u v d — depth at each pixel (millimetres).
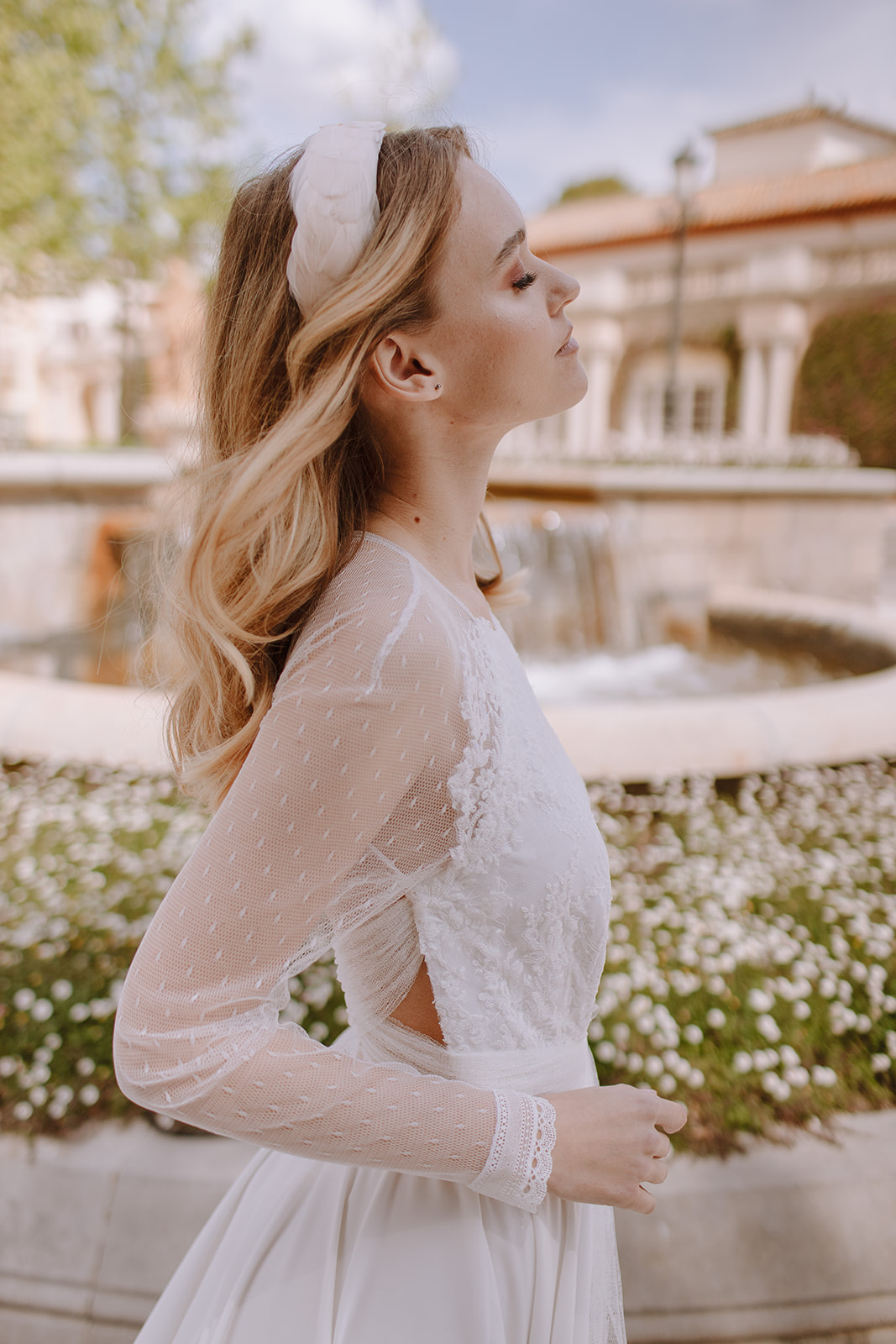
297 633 824
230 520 779
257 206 841
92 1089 1835
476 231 780
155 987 691
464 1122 742
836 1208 1639
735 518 7824
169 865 2891
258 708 828
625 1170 789
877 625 5598
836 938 2523
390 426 849
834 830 3264
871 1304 1542
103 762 3217
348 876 746
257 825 689
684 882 2807
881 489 8453
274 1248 878
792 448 10656
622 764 3201
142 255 15000
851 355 18203
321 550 782
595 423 20688
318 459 792
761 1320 1516
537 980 842
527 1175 748
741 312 18875
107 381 29266
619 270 20172
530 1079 859
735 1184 1660
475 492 912
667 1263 1554
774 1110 1896
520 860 788
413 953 825
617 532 7148
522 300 809
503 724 766
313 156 766
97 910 2623
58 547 5789
